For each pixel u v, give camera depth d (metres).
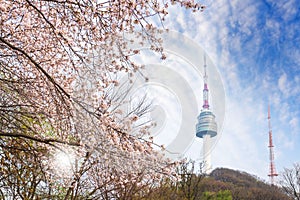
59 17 4.95
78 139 4.66
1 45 4.81
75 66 4.85
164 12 4.09
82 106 3.98
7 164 5.91
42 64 5.44
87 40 4.54
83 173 5.92
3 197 6.70
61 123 4.84
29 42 5.35
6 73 5.18
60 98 4.34
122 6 4.00
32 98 5.14
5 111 4.82
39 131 5.44
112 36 4.24
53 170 5.88
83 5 4.01
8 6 5.04
